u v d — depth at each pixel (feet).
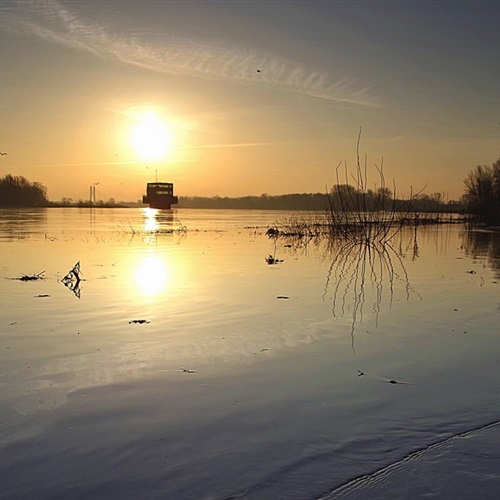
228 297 40.22
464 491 14.10
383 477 14.83
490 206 188.24
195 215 298.97
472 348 27.32
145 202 437.17
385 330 30.89
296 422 18.39
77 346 27.04
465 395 20.93
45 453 16.24
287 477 14.88
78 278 47.75
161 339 28.40
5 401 20.08
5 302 37.93
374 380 22.57
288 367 24.13
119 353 25.93
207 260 66.13
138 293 41.68
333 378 22.77
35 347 26.84
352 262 65.57
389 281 49.57
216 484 14.56
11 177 446.60
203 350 26.50
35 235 111.24
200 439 17.15
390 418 18.74
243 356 25.62
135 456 16.07
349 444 16.79
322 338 29.01
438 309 36.73
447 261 68.23
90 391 21.08
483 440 16.99
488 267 61.93
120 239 104.27
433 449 16.40
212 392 21.08
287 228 138.21
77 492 14.19
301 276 52.03
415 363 24.89
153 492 14.20
